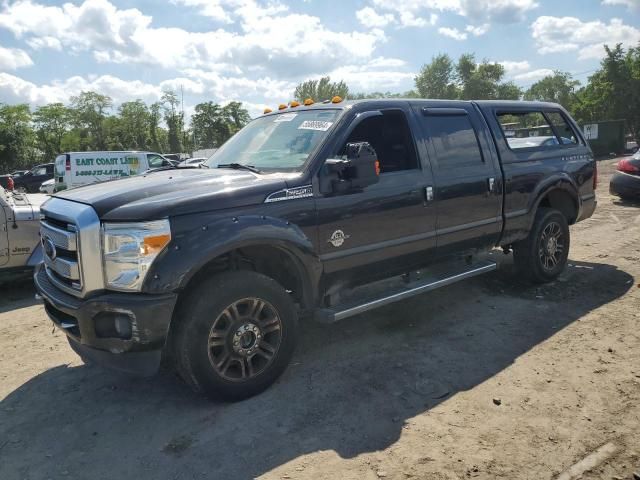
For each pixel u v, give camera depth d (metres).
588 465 2.71
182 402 3.60
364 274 4.18
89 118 85.75
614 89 45.75
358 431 3.12
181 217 3.20
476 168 4.92
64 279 3.49
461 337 4.46
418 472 2.72
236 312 3.43
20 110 63.84
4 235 6.20
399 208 4.27
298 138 4.14
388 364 4.01
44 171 28.47
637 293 5.33
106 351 3.24
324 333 4.70
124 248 3.11
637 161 10.81
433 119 4.71
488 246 5.18
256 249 3.72
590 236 8.20
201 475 2.79
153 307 3.07
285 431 3.16
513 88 76.75
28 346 4.78
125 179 4.03
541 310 5.00
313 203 3.74
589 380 3.59
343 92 75.44
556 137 6.08
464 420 3.18
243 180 3.61
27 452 3.09
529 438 2.97
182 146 88.12
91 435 3.24
